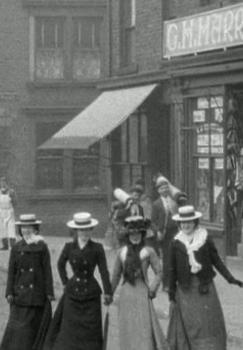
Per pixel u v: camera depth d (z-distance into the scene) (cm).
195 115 2378
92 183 3638
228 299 1717
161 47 2595
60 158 3622
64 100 3606
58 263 1243
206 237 1220
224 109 2205
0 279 2197
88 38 3650
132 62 2873
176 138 2458
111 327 1565
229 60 2177
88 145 2605
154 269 1220
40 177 3612
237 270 2075
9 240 2905
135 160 2805
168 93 2528
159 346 1190
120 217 2025
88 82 3606
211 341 1200
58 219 3616
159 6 2617
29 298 1263
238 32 2127
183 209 1223
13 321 1268
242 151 2258
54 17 3622
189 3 2477
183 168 2414
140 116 2755
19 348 1255
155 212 1803
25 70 3597
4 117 3572
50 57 3622
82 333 1205
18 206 3588
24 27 3597
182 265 1209
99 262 1225
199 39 2294
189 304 1204
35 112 3584
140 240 1226
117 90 2853
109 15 2986
